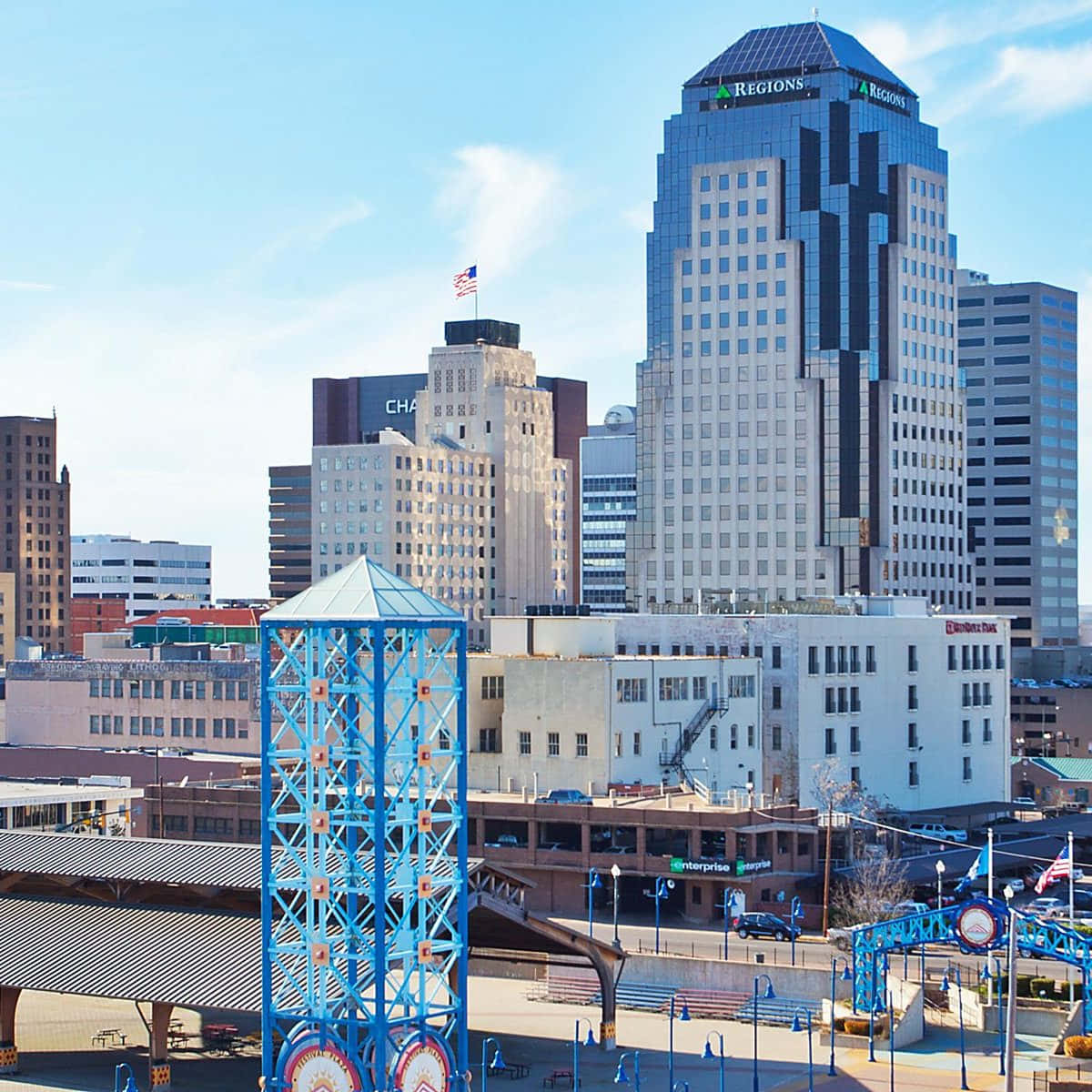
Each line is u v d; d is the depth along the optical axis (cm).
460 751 12625
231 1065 14462
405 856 12262
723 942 18412
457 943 12488
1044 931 15500
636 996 16988
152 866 14900
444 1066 12162
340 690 12275
